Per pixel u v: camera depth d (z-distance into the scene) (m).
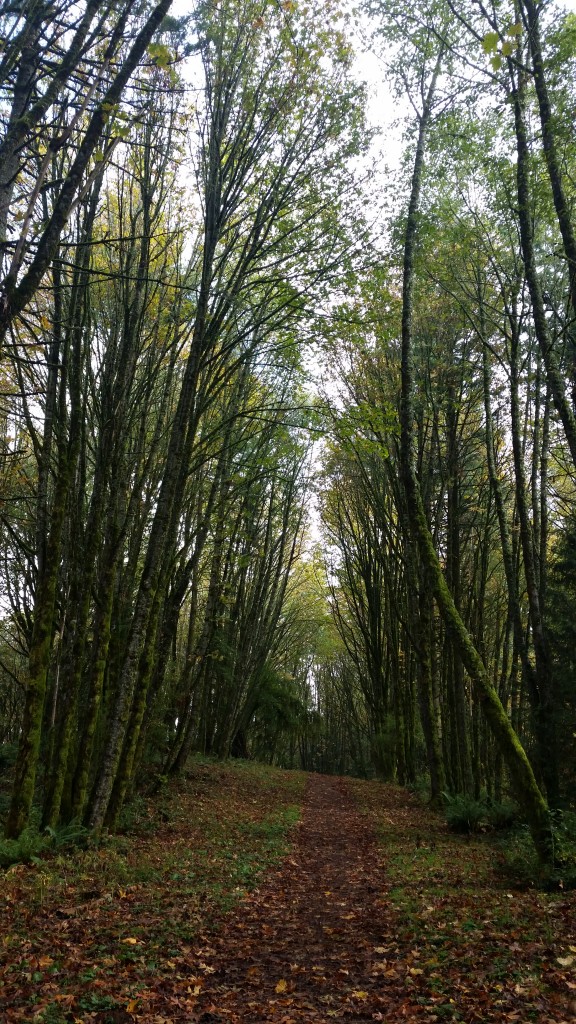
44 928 5.87
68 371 10.08
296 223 12.90
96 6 5.00
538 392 14.78
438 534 19.77
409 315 12.25
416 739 28.69
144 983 4.93
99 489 10.68
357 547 29.88
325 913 7.66
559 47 10.19
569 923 6.28
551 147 10.06
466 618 20.48
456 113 12.88
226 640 23.31
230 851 10.52
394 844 12.19
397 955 5.88
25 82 4.93
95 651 10.87
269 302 14.06
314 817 16.83
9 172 4.73
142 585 10.70
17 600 17.33
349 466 25.38
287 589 36.34
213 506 16.11
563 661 14.17
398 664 26.97
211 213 11.70
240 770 24.58
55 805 9.77
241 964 5.73
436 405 18.16
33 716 8.99
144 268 10.82
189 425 12.62
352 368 20.22
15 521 14.84
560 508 18.11
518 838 11.46
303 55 11.67
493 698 9.45
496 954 5.52
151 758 17.05
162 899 7.16
